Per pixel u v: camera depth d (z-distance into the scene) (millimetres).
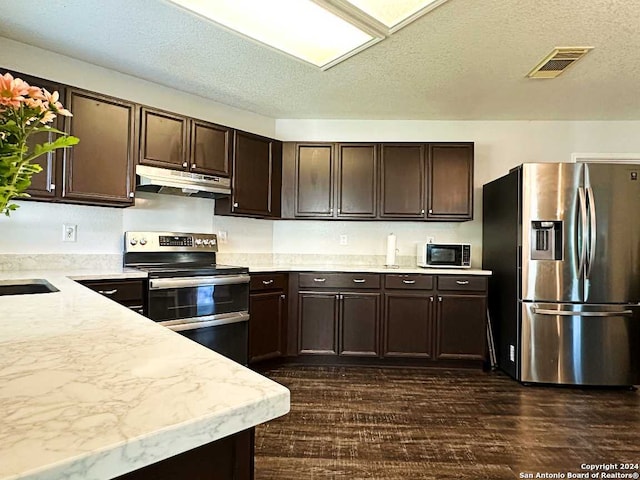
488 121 4023
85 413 449
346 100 3523
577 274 3053
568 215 3059
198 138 3207
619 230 3039
